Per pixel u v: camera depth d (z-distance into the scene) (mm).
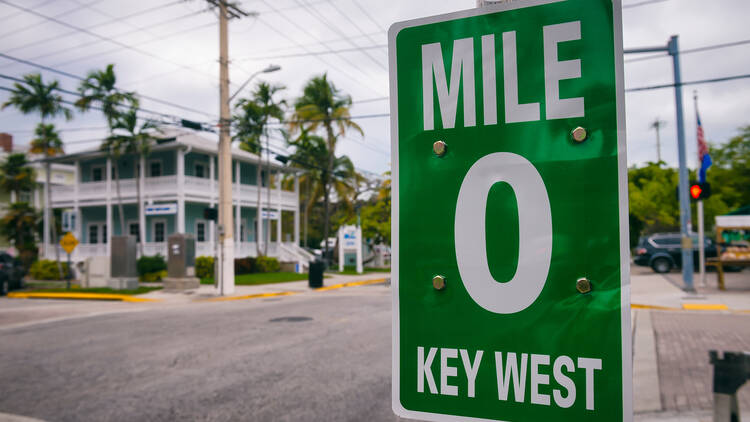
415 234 1487
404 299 1491
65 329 10461
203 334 9602
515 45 1430
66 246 20500
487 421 1396
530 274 1374
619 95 1335
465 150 1453
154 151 28109
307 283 23172
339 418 5055
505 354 1388
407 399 1477
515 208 1396
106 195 27781
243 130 28078
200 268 25547
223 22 18391
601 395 1307
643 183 33438
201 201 27266
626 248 1296
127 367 7133
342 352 7945
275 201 32344
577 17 1381
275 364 7211
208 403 5547
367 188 38406
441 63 1498
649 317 11047
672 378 6090
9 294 19625
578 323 1328
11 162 34500
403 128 1525
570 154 1356
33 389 6129
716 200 29797
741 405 4957
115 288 20234
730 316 11086
